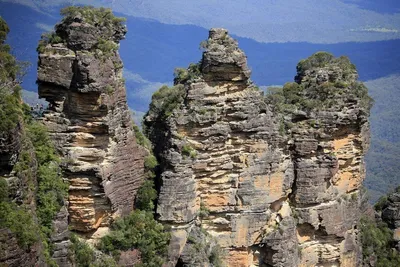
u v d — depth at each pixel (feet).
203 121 277.23
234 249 290.76
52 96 255.91
